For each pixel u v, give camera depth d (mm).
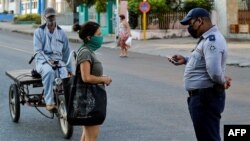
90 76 7137
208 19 6598
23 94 11000
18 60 23562
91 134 7371
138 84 16422
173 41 34531
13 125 10875
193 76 6684
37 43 10328
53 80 9844
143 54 27656
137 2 37125
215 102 6637
